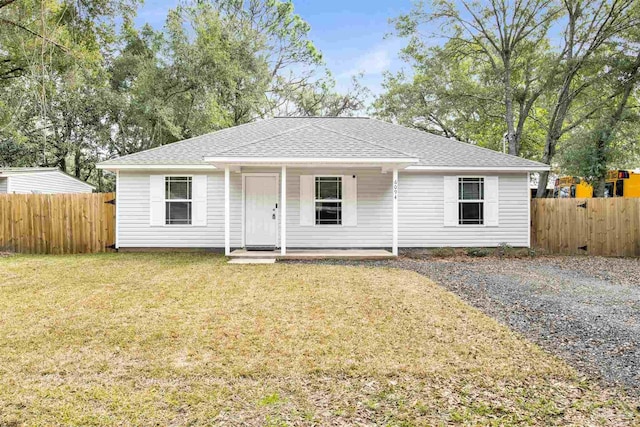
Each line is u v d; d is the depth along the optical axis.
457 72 22.80
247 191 12.62
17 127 21.36
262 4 27.81
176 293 6.67
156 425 2.79
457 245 12.73
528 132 24.69
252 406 3.06
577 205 12.78
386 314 5.48
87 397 3.17
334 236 12.62
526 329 4.94
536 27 19.69
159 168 12.27
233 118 23.95
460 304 5.99
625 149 17.14
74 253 12.28
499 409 3.05
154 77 21.52
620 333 4.75
